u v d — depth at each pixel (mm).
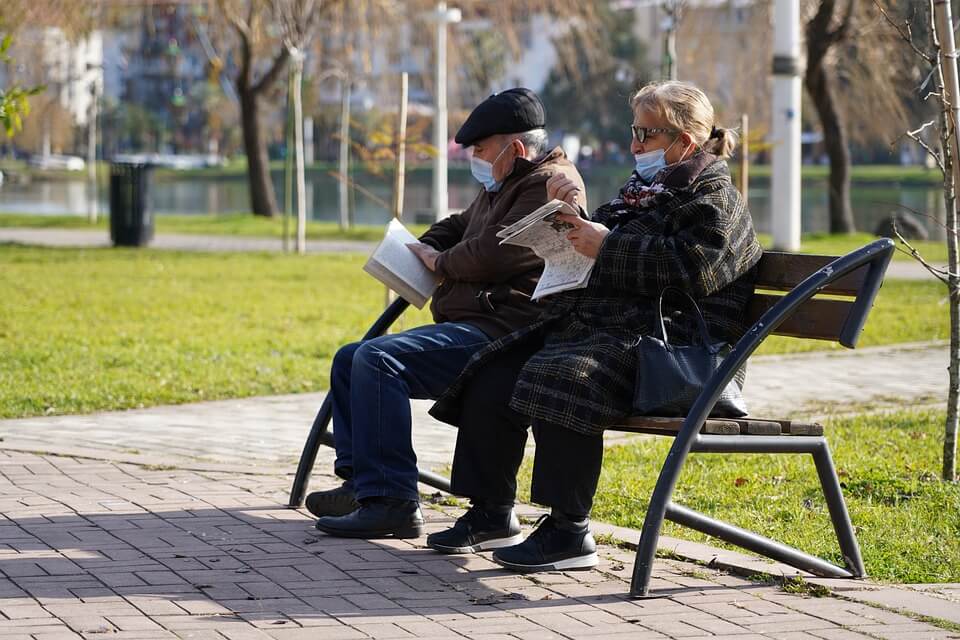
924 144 12320
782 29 42469
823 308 8914
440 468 13039
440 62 49344
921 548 9867
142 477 12156
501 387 9539
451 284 10531
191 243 50000
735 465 13109
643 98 9320
